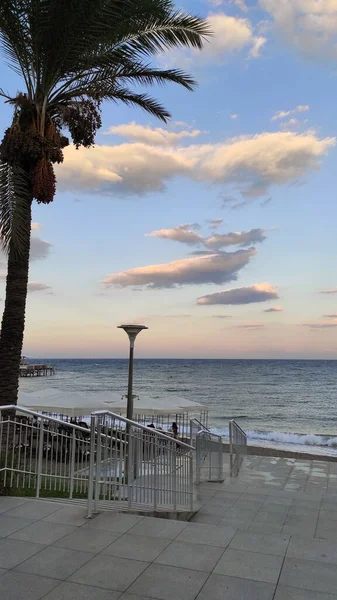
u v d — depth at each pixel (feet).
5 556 12.30
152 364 479.41
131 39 31.40
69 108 30.37
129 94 36.52
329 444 81.30
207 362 535.60
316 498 29.91
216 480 35.01
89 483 15.70
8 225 26.86
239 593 10.53
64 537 13.67
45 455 25.43
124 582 10.96
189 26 31.35
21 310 28.96
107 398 61.36
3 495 19.34
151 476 20.22
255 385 235.61
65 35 28.50
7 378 28.27
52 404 50.90
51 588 10.61
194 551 12.82
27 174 28.60
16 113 29.27
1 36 29.25
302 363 464.65
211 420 129.18
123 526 14.66
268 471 39.58
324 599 10.32
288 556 12.60
